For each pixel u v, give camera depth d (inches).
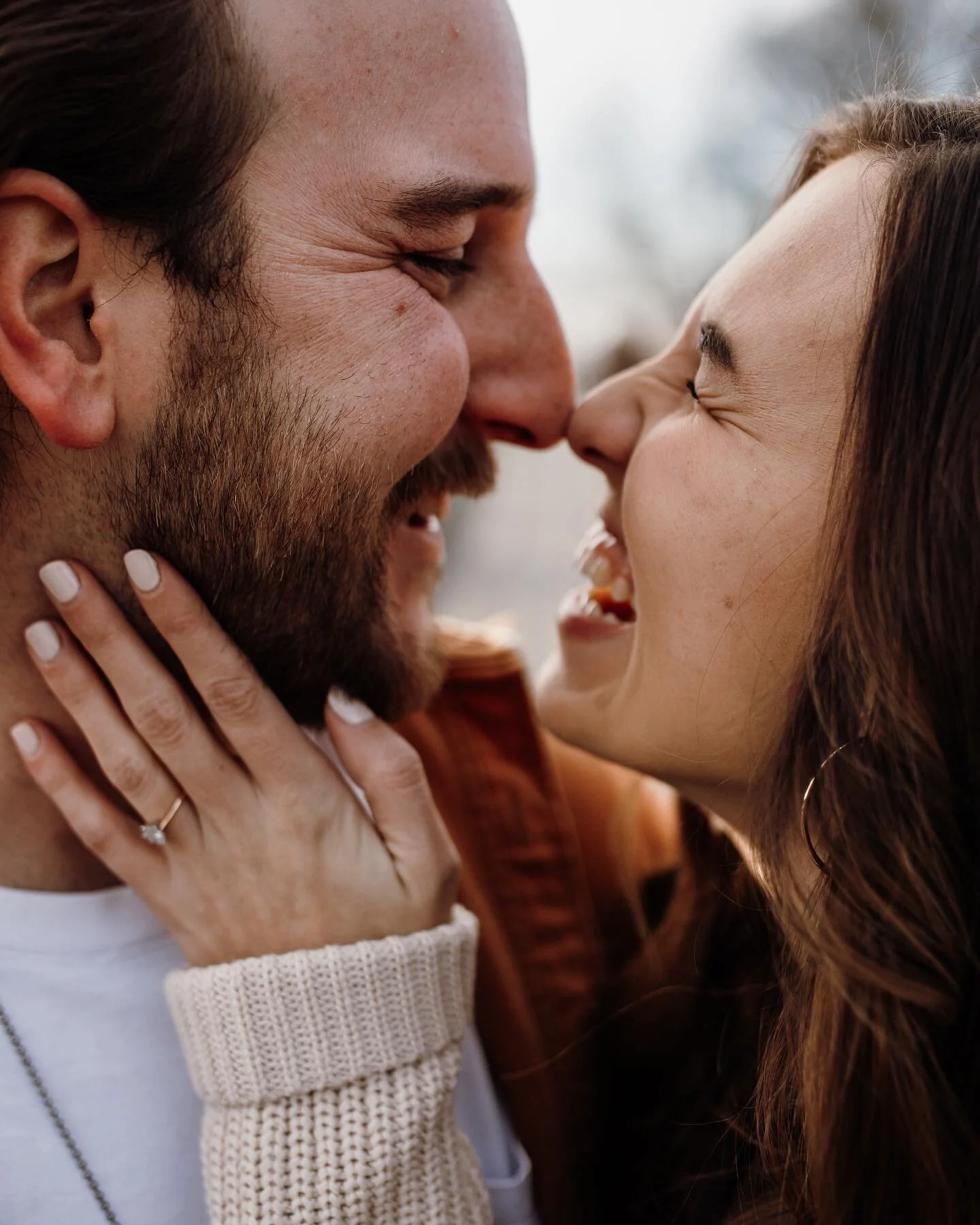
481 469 48.9
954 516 34.4
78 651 40.4
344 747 43.0
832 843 36.1
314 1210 36.5
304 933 39.7
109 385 38.3
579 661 47.5
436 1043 39.5
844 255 37.7
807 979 37.9
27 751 40.5
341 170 38.9
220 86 36.6
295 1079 37.3
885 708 35.5
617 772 61.1
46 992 40.9
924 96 40.7
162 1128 41.1
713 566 39.9
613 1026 52.7
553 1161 49.0
